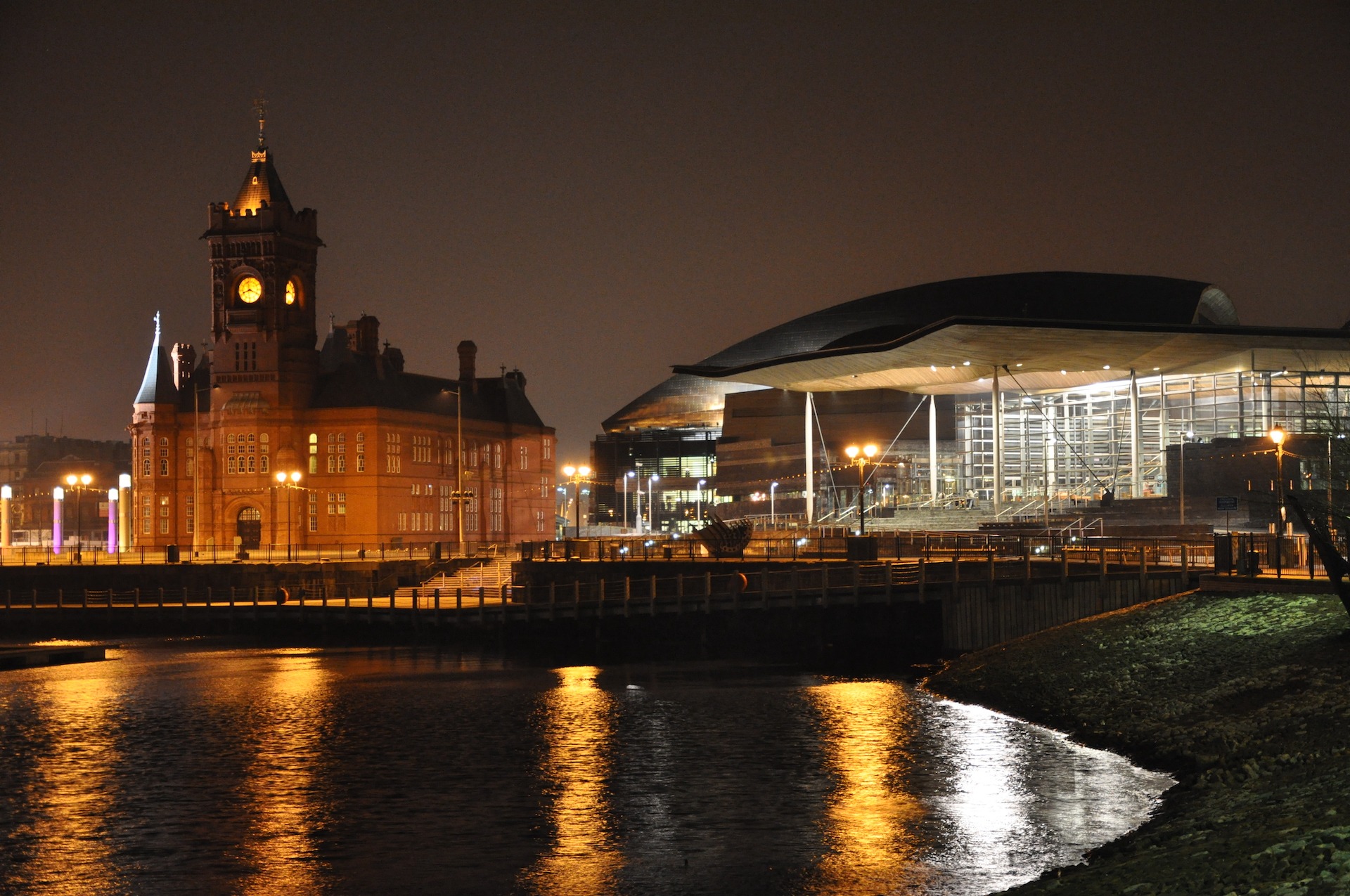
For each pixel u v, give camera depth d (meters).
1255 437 98.50
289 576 107.50
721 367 122.75
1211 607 52.97
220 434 137.38
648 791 37.97
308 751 45.41
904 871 29.38
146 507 139.50
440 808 36.59
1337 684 38.88
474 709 53.81
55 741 47.81
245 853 32.41
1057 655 54.03
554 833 33.72
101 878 30.53
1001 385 127.69
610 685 60.25
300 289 139.25
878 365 114.38
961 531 101.31
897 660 66.31
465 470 153.00
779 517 153.88
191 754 45.06
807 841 32.09
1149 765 37.59
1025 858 29.84
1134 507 103.06
